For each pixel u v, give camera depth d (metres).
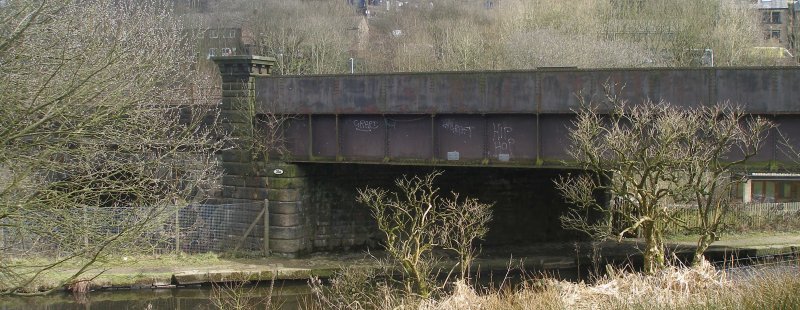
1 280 17.53
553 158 25.61
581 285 15.62
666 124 20.81
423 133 27.47
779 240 34.12
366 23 91.94
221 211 29.84
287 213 29.55
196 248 29.48
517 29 67.44
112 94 17.56
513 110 25.83
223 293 24.27
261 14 72.56
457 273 27.98
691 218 32.84
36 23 15.78
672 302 11.77
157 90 25.28
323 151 29.19
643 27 66.06
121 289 25.17
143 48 24.61
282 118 29.56
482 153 26.62
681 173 27.80
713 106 23.03
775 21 94.94
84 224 17.08
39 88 15.29
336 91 28.50
